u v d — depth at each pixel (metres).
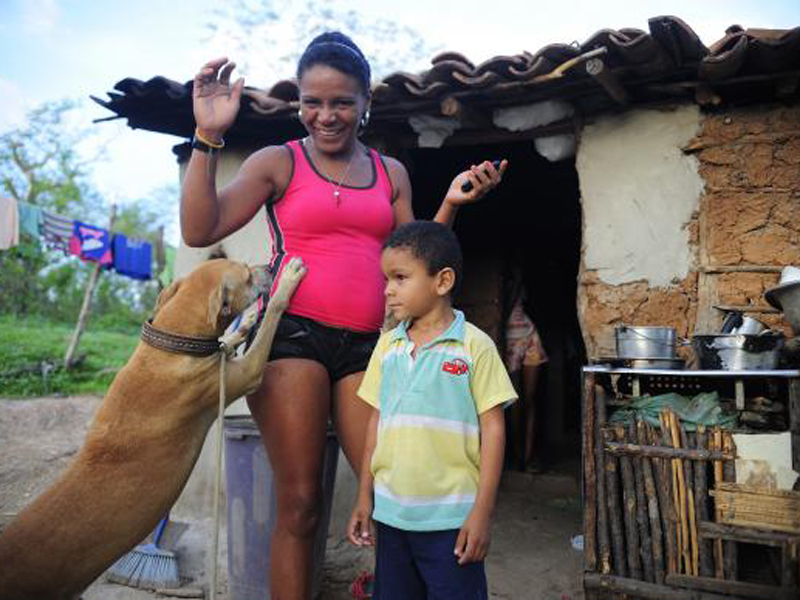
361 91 2.27
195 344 2.31
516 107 3.75
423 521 1.88
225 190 2.20
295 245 2.30
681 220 3.46
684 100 3.47
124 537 2.29
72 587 2.23
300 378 2.26
